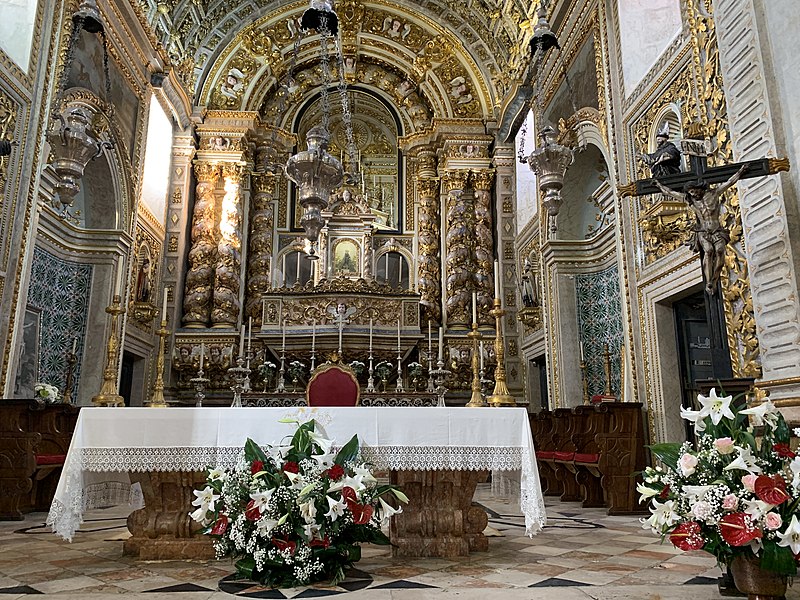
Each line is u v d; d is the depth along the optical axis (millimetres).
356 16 15461
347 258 14742
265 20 15109
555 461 8320
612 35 8922
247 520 3619
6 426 6543
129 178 11234
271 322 13000
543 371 13305
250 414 4359
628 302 8227
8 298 7277
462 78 15477
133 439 4258
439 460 4336
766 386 4715
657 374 7582
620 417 6969
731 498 2922
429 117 15867
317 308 13055
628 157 8414
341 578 3637
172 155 14055
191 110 14227
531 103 12758
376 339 12820
